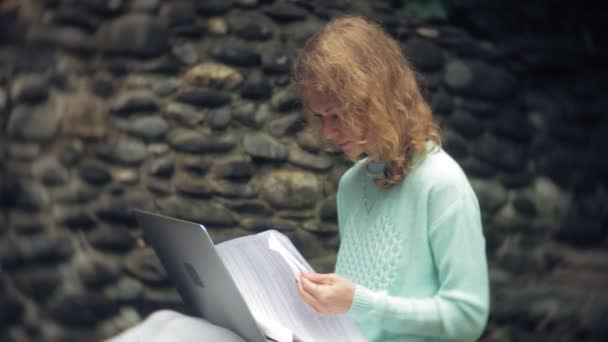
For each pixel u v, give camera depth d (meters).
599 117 5.27
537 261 4.76
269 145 4.38
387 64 1.62
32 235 4.16
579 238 4.95
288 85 4.47
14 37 4.38
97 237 4.19
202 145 4.34
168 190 4.30
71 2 4.41
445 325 1.55
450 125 4.76
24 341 4.02
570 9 5.30
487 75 4.89
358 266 1.76
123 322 4.10
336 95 1.58
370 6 4.78
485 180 4.77
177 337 1.34
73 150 4.29
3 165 4.22
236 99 4.42
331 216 4.38
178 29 4.45
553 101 5.14
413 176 1.65
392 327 1.57
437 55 4.79
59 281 4.12
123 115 4.36
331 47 1.60
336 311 1.54
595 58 5.36
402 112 1.63
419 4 4.91
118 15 4.44
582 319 4.43
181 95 4.39
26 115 4.28
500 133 4.88
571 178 5.05
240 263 1.56
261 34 4.50
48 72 4.34
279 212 4.36
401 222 1.66
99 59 4.40
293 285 1.59
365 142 1.62
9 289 4.07
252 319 1.39
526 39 5.14
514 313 4.44
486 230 4.67
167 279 4.14
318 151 4.42
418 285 1.64
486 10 5.05
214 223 4.29
